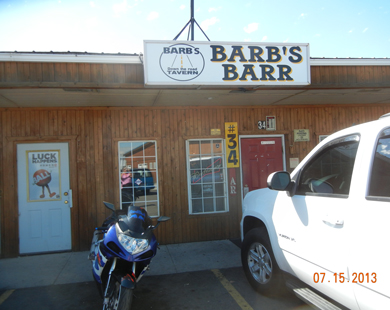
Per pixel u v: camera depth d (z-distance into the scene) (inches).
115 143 269.6
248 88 226.5
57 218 259.6
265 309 159.5
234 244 271.3
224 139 289.9
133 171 274.8
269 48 218.2
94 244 177.8
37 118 259.9
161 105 274.5
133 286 127.3
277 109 299.0
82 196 262.1
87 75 202.8
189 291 183.9
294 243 137.3
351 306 108.0
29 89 203.5
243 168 293.1
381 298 93.4
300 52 222.1
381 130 108.3
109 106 269.3
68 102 246.4
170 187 278.1
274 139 299.1
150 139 276.2
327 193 125.0
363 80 237.5
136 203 273.3
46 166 260.5
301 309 157.8
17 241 251.8
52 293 185.9
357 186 108.7
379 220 96.1
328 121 305.4
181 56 208.1
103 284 148.6
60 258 245.3
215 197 290.0
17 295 183.8
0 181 252.1
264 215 163.0
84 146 265.0
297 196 140.6
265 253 169.2
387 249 91.7
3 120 255.9
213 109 288.8
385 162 102.1
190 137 283.0
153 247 140.8
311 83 229.0
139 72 209.8
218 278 201.8
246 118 293.7
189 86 212.5
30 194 257.0
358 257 102.0
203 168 288.7
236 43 214.5
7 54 193.6
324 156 136.2
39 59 197.0
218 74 212.2
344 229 109.0
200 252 252.7
